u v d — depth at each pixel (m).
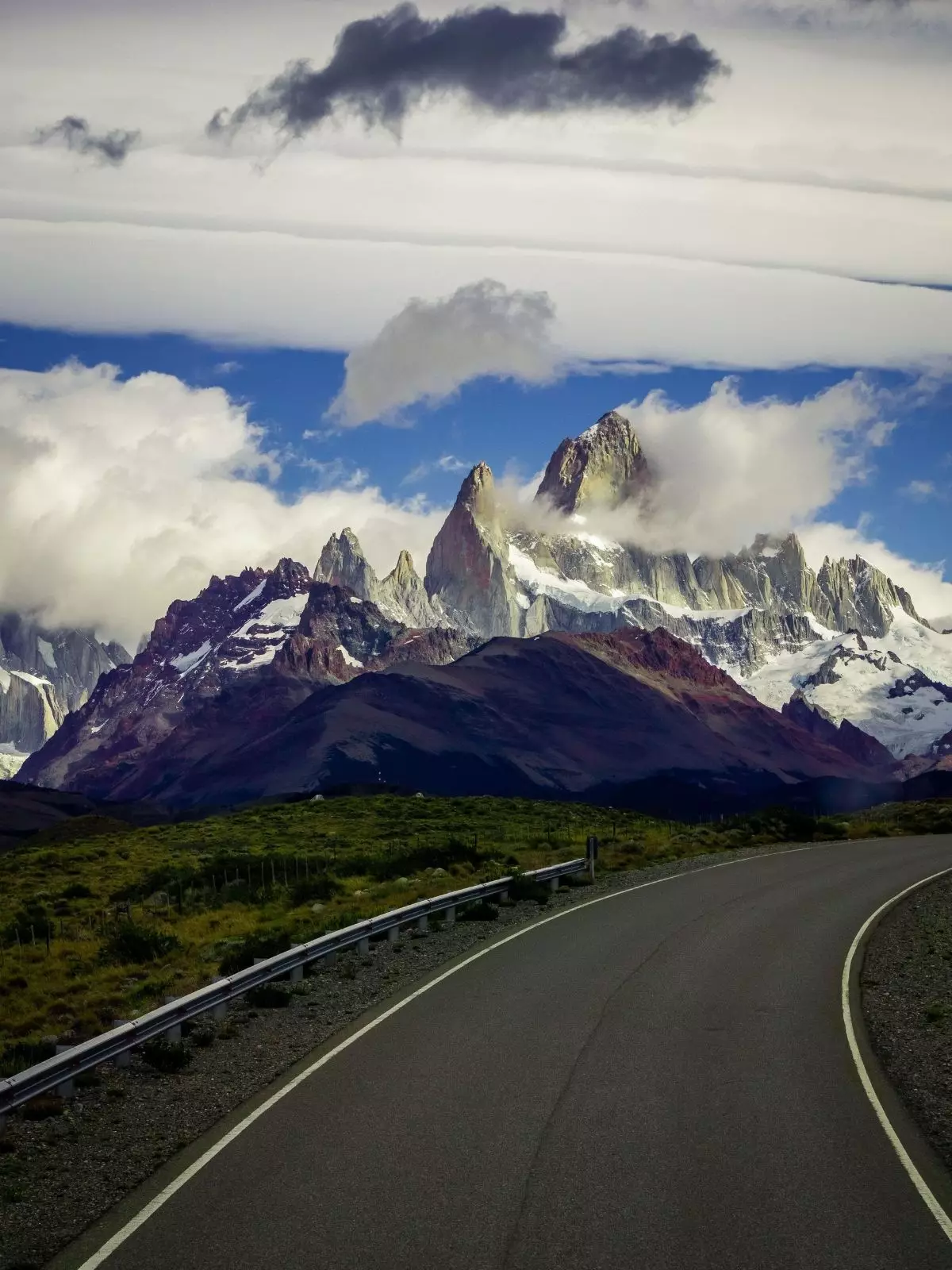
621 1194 11.01
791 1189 11.19
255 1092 14.47
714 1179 11.43
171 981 23.58
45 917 36.31
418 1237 10.00
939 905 30.77
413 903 28.28
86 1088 14.95
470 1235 10.05
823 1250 9.84
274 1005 19.75
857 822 63.56
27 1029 20.88
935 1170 11.76
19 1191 11.24
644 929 27.23
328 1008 19.47
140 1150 12.41
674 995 20.05
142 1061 16.22
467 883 36.22
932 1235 10.18
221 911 34.81
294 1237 10.01
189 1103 14.21
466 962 23.34
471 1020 18.20
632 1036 17.19
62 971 27.00
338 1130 12.82
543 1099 14.02
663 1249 9.84
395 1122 13.09
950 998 20.22
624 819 69.75
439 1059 15.88
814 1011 18.98
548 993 20.22
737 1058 16.02
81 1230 10.27
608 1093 14.27
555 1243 9.91
